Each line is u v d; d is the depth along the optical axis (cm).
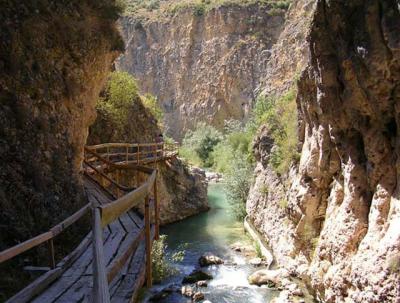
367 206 981
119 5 1302
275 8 5281
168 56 6241
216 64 5609
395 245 807
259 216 1781
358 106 961
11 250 444
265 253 1531
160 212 2158
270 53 5094
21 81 882
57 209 840
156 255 1281
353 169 1018
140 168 959
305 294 1170
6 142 791
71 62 1081
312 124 1267
